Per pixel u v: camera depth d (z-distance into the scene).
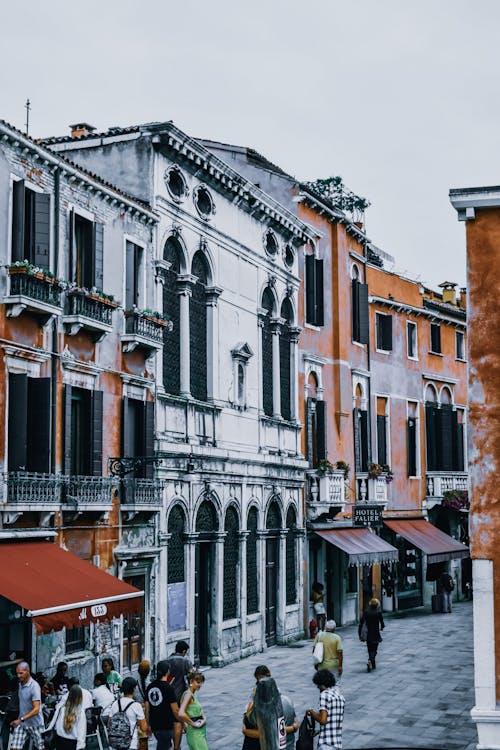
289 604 29.25
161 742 13.90
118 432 20.73
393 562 36.38
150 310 21.66
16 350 17.44
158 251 22.61
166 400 22.62
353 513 33.19
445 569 40.41
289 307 30.53
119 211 21.22
